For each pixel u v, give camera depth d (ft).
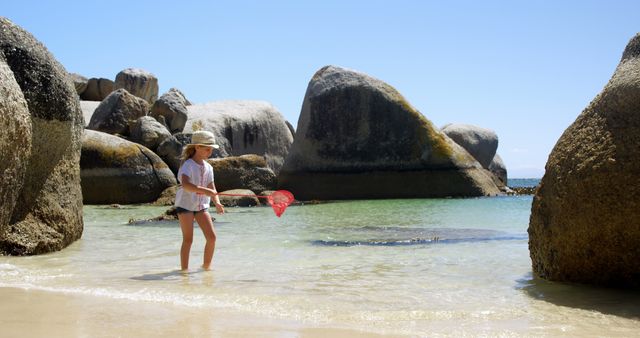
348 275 20.90
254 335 13.07
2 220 24.64
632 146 17.26
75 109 30.12
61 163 29.35
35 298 16.79
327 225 40.27
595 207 17.67
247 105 110.42
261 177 77.41
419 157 77.66
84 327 13.67
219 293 17.57
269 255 25.98
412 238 31.96
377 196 77.36
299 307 15.76
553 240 19.06
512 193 84.64
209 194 21.77
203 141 22.49
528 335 13.14
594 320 14.49
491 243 29.66
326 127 80.79
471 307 15.87
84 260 24.53
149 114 91.81
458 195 76.38
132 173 69.15
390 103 79.82
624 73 18.65
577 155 18.48
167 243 30.32
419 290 18.21
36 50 28.02
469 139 109.09
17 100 24.08
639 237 17.12
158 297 16.97
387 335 13.14
